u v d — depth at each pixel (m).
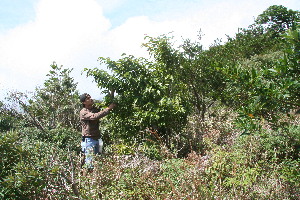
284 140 4.74
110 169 4.01
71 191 3.31
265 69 2.89
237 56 16.98
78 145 7.95
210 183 4.01
